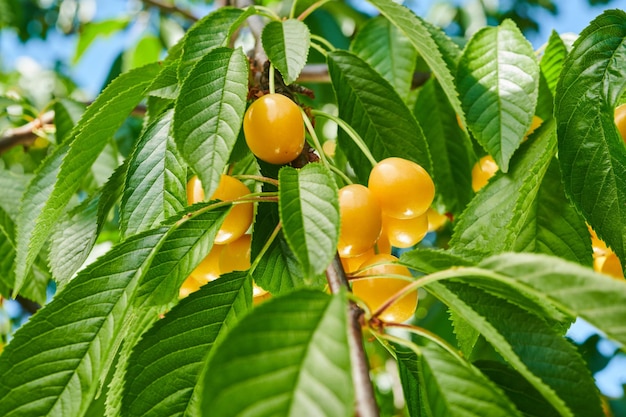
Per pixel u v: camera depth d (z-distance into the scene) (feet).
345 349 0.76
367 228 1.00
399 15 1.25
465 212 1.21
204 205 1.04
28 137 1.81
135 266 1.02
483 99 1.29
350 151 1.27
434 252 0.95
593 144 1.10
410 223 1.12
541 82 1.36
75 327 0.98
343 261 1.06
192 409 1.00
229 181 1.08
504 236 1.18
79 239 1.26
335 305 0.80
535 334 0.97
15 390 0.94
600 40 1.14
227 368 0.75
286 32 1.14
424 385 0.91
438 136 1.56
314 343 0.77
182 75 1.12
